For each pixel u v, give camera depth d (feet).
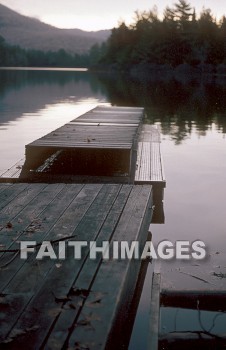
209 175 29.89
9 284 10.50
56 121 59.21
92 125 37.58
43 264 11.53
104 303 9.78
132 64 349.82
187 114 70.54
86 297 9.99
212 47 261.65
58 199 17.10
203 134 49.75
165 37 295.69
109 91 126.62
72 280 10.71
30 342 8.45
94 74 296.10
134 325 11.85
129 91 127.54
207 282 14.12
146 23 350.02
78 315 9.33
